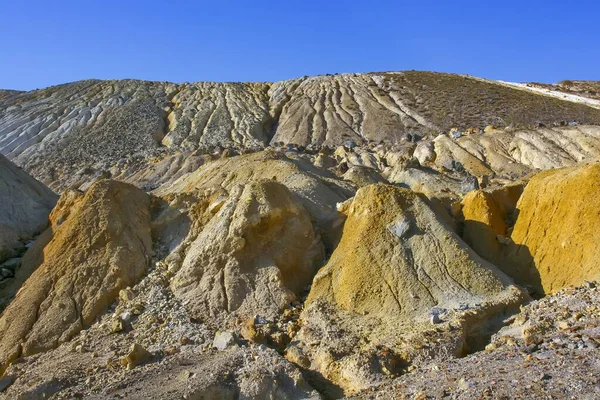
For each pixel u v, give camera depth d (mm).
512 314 12328
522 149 44281
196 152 46750
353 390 10578
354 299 13344
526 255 14641
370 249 14148
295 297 14078
